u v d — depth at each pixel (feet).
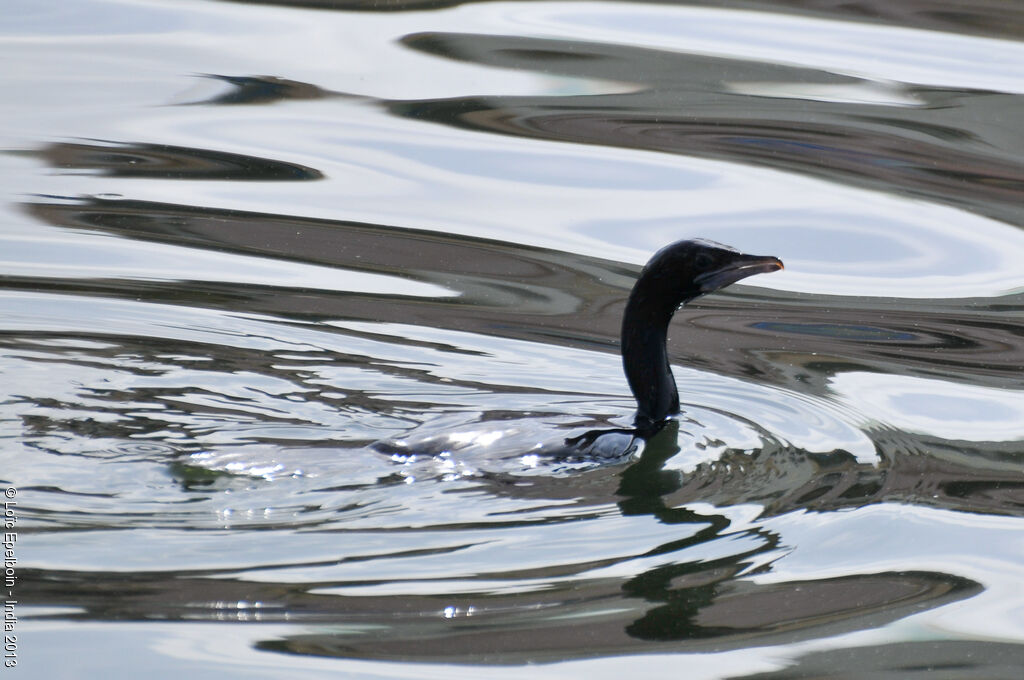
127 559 26.03
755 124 59.11
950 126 58.39
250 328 40.75
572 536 28.14
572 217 51.39
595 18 71.67
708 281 34.12
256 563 26.18
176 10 72.64
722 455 33.30
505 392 36.96
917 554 28.45
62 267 44.98
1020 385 38.86
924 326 43.52
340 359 38.78
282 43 67.56
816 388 38.37
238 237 48.67
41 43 67.26
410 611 24.77
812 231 50.52
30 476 29.37
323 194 52.90
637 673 23.15
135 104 60.29
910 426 35.81
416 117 59.98
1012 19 71.82
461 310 43.32
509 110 60.59
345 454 31.22
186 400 34.73
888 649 24.41
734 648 24.20
